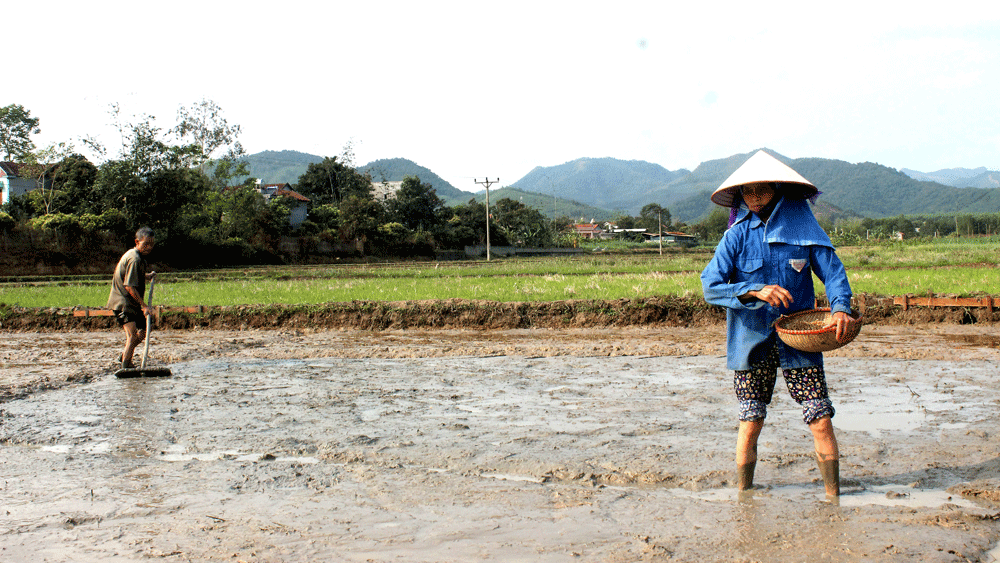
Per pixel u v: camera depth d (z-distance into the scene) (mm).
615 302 13062
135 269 7836
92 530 3217
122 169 40062
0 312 13680
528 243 96125
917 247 43375
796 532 3057
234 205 50719
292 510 3455
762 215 3686
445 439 4797
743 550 2871
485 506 3477
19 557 2910
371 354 9328
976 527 3082
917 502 3438
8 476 4082
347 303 13766
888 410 5496
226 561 2850
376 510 3439
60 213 39094
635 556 2834
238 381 7320
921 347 9148
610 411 5617
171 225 42344
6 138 53594
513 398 6238
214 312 13594
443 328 13125
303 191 82750
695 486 3730
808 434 4742
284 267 40656
